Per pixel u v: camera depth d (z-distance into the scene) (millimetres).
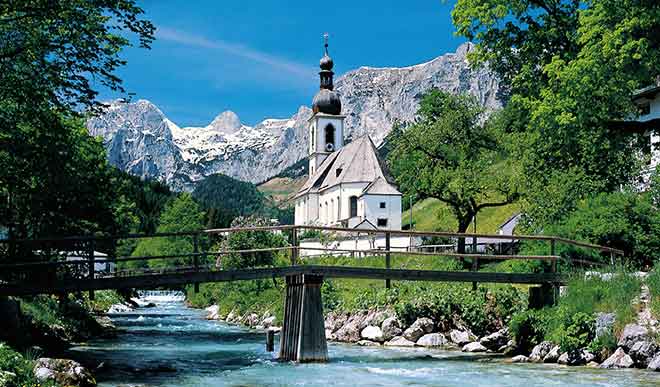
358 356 28312
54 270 28688
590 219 35062
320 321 26328
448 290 35500
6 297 25062
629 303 24172
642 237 34156
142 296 99875
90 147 38750
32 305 30672
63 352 28312
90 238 23594
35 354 22219
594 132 30219
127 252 128125
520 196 52188
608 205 35594
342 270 26594
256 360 26906
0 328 23391
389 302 37344
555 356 25062
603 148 30703
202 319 54438
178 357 27969
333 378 22234
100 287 23641
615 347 23719
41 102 23141
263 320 46031
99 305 62625
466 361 26344
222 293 65312
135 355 28375
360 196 102312
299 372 23609
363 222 96688
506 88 40125
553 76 30016
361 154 111500
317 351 26312
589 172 39969
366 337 34688
